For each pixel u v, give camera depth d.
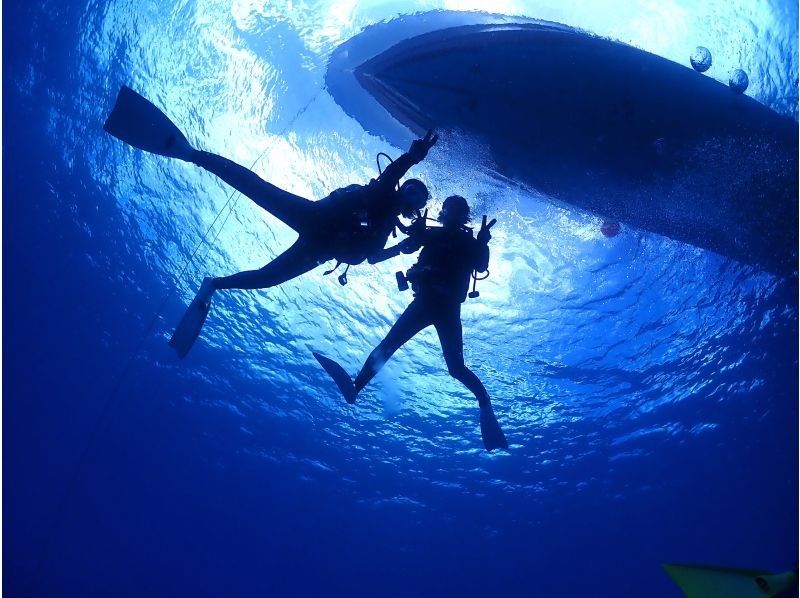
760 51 8.48
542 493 11.73
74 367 11.78
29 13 9.24
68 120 9.74
